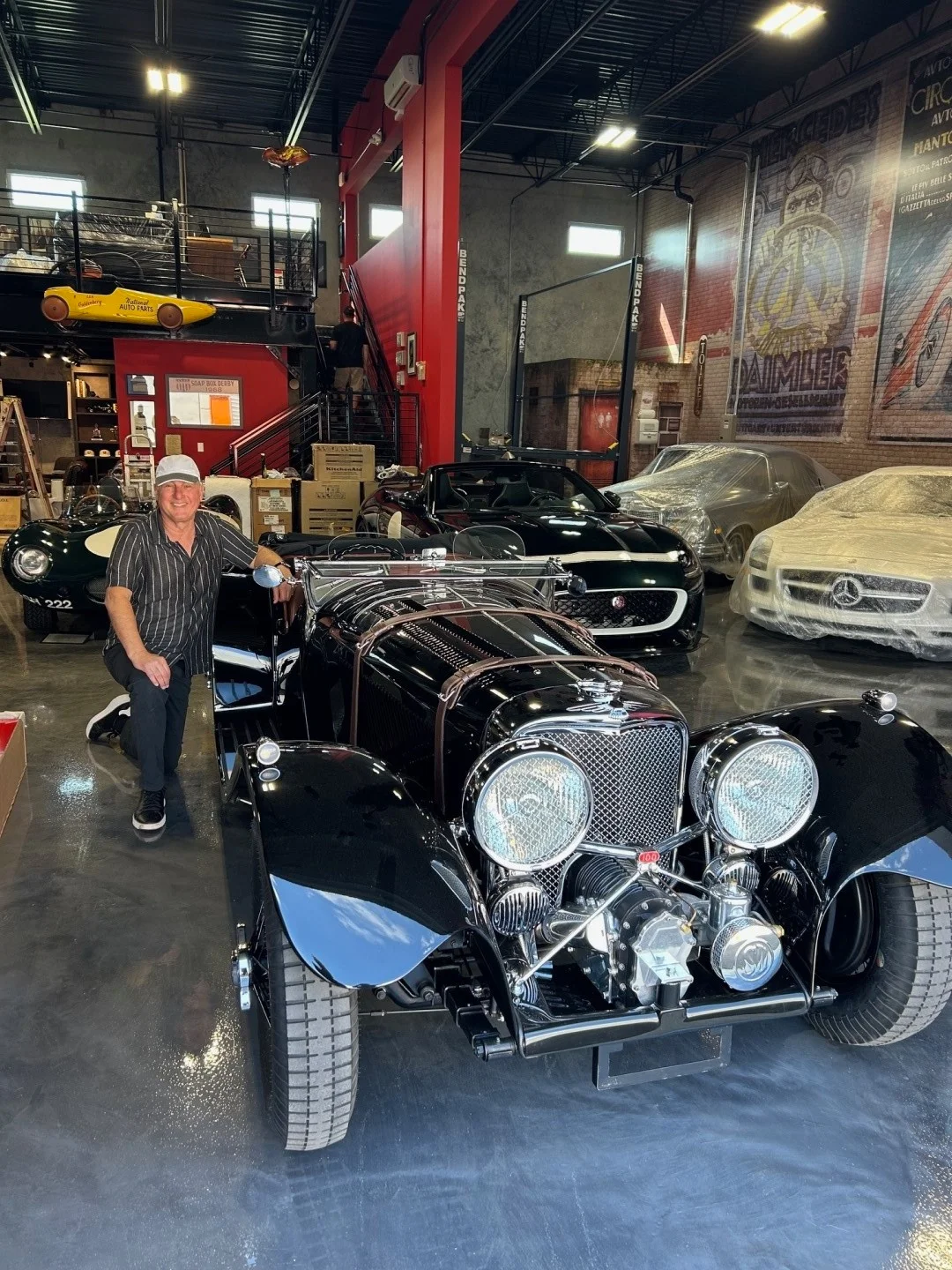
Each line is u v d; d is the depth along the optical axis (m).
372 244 17.16
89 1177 1.84
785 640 6.76
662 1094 2.12
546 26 11.59
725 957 1.88
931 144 10.88
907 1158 1.93
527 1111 2.05
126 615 3.21
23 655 6.09
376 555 3.40
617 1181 1.86
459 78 10.38
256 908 2.06
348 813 1.85
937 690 5.40
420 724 2.26
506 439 11.34
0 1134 1.94
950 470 7.20
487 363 17.58
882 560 5.97
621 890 1.87
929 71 10.87
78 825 3.50
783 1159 1.92
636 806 2.02
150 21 11.91
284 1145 1.92
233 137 16.22
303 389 12.27
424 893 1.73
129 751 3.93
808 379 13.16
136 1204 1.78
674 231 16.55
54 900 2.94
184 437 11.78
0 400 9.83
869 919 2.19
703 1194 1.83
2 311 10.72
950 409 10.80
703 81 13.23
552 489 6.61
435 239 10.79
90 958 2.61
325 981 1.68
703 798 1.98
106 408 14.72
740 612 7.02
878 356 11.83
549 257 17.58
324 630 2.97
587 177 17.39
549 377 16.09
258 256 12.70
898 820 2.01
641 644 5.54
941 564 5.80
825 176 12.67
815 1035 2.34
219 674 3.65
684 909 1.86
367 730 2.62
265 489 9.74
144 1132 1.97
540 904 1.86
